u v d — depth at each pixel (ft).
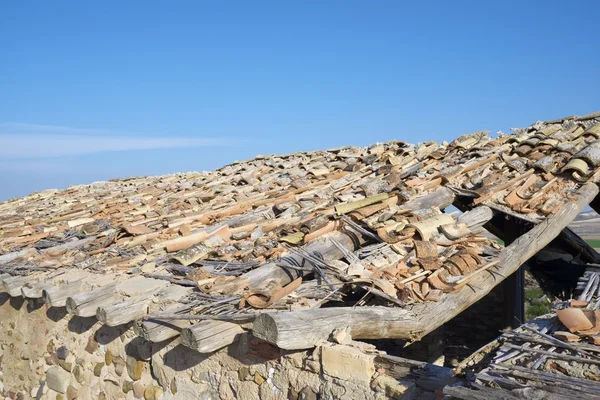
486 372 10.01
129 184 42.39
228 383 14.75
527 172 20.44
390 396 11.05
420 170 23.61
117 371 18.47
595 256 32.91
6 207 41.63
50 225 29.89
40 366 22.26
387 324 13.30
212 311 14.25
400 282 14.56
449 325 33.24
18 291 20.47
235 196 28.04
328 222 18.53
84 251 23.00
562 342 10.56
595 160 19.56
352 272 14.99
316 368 12.45
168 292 16.08
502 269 15.38
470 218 18.08
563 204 17.74
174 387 16.37
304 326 12.09
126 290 16.69
